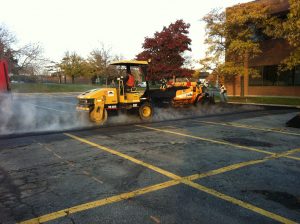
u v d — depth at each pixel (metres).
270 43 23.88
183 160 6.66
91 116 11.60
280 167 6.16
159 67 25.11
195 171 5.92
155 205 4.41
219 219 3.97
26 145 8.26
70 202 4.56
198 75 24.09
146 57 25.70
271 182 5.32
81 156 7.06
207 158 6.82
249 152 7.34
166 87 15.84
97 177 5.62
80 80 58.78
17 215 4.17
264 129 10.51
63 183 5.34
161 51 25.77
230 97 24.56
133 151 7.46
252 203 4.46
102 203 4.50
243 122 12.19
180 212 4.18
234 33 22.06
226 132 9.96
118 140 8.77
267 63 24.27
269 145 8.07
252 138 8.98
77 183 5.33
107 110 11.93
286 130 10.30
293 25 16.44
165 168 6.11
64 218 4.06
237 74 22.55
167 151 7.45
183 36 25.34
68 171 5.99
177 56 25.67
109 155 7.12
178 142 8.45
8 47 33.81
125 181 5.39
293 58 18.30
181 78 26.31
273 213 4.15
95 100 11.52
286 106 17.55
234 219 3.97
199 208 4.30
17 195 4.86
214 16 22.19
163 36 25.50
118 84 12.07
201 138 8.99
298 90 22.28
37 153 7.39
